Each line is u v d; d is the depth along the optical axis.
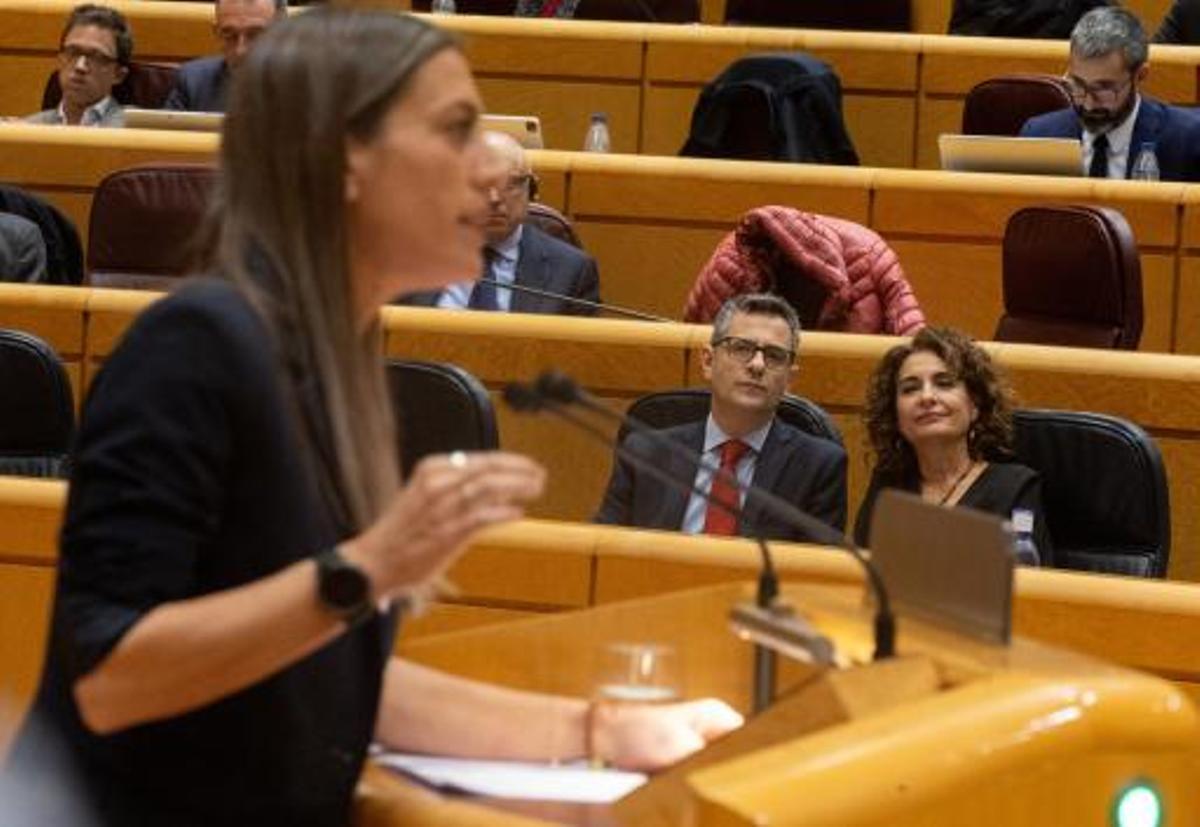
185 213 7.41
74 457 2.10
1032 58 9.92
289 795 2.16
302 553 2.13
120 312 6.73
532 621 2.52
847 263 7.43
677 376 6.50
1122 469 5.64
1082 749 2.07
